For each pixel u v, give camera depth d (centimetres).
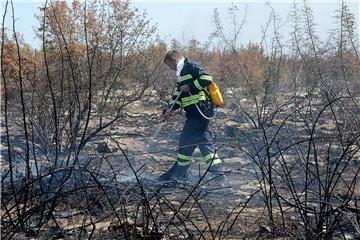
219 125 1361
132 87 1270
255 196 776
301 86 1410
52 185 706
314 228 579
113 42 1124
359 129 665
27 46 1085
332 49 1188
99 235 578
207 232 596
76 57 1055
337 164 552
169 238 564
